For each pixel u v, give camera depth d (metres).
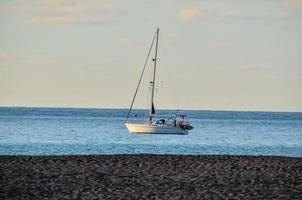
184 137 191.25
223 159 83.25
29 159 80.94
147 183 64.94
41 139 177.88
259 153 141.12
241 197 57.78
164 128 191.75
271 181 66.81
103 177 68.38
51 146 149.75
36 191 59.84
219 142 177.25
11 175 68.62
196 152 139.75
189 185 63.91
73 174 69.94
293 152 146.12
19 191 59.72
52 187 61.97
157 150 142.88
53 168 73.88
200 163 79.00
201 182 65.81
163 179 67.50
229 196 58.22
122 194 58.69
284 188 62.69
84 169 73.50
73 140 174.50
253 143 177.12
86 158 82.62
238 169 74.69
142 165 77.00
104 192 59.59
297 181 66.94
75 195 58.03
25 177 67.50
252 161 81.56
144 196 57.78
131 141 171.88
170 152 138.00
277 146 166.00
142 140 176.12
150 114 195.38
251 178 68.56
